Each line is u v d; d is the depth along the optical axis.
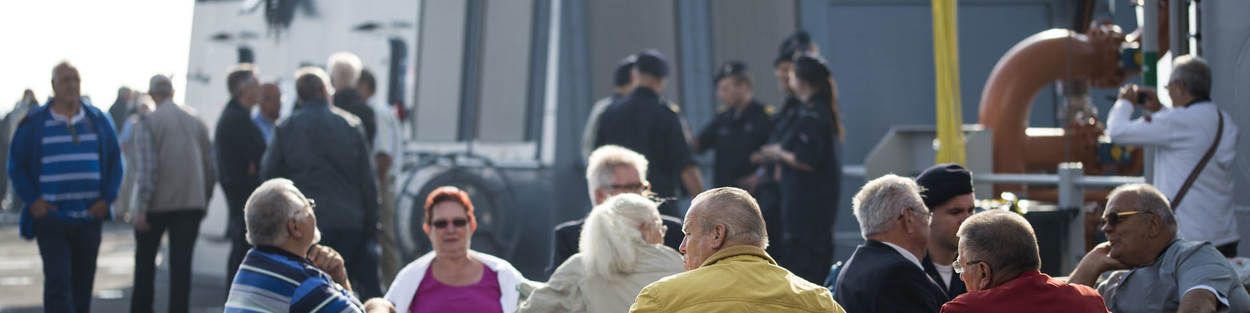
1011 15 15.87
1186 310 5.15
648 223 5.34
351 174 9.08
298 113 9.11
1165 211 5.39
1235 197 7.93
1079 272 5.60
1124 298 5.49
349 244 9.02
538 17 13.23
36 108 9.34
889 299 4.90
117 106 22.30
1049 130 12.21
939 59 9.76
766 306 3.96
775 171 11.27
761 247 4.16
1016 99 11.60
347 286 5.50
